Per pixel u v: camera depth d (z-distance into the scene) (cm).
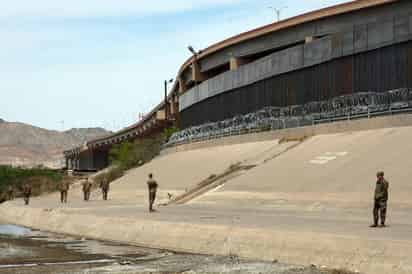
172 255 2600
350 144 4803
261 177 4688
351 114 5675
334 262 2136
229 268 2167
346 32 6569
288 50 7481
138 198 5919
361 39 6375
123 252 2739
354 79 6488
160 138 10888
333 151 4778
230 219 3112
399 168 3806
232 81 8912
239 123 8050
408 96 5600
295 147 5447
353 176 3956
